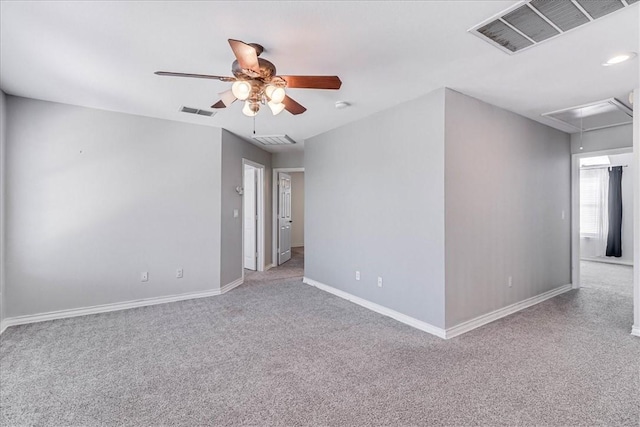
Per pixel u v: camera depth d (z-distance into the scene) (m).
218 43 2.19
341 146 4.29
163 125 4.04
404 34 2.07
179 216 4.15
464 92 3.06
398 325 3.24
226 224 4.61
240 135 4.89
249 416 1.84
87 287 3.59
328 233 4.55
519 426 1.74
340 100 3.29
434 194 3.01
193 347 2.74
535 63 2.46
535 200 4.01
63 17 1.89
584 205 7.55
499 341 2.84
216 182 4.42
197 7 1.80
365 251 3.86
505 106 3.46
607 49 2.25
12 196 3.23
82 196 3.56
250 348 2.72
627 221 6.90
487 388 2.10
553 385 2.13
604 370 2.32
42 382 2.19
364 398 2.00
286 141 5.32
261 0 1.73
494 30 2.02
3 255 3.17
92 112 3.60
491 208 3.39
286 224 7.19
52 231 3.42
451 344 2.78
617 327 3.17
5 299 3.19
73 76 2.74
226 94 2.43
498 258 3.47
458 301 3.04
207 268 4.35
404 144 3.33
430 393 2.05
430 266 3.04
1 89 3.05
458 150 3.05
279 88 2.13
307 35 2.09
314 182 4.88
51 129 3.40
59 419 1.81
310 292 4.53
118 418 1.83
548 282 4.25
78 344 2.80
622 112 3.66
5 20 1.92
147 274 3.94
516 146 3.72
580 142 4.55
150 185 3.96
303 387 2.13
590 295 4.36
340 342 2.83
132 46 2.24
